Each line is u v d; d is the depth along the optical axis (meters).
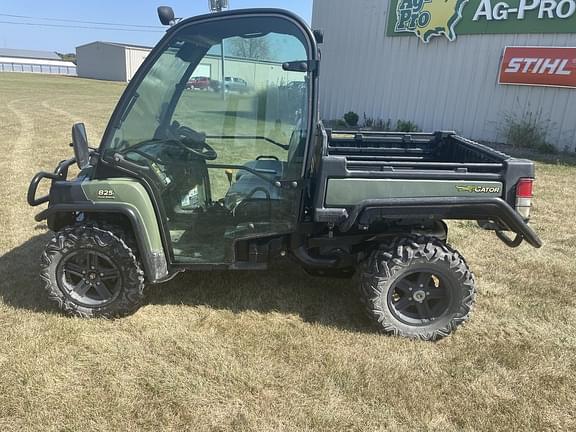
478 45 10.01
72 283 2.89
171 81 2.64
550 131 9.33
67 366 2.48
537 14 9.09
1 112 14.37
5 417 2.15
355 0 12.05
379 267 2.71
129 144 2.66
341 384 2.42
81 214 2.96
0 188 5.73
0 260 3.67
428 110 11.11
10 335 2.70
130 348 2.64
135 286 2.80
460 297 2.75
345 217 2.61
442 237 3.09
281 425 2.15
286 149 2.71
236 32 2.55
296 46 2.52
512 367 2.61
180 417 2.18
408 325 2.82
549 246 4.38
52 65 74.31
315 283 3.47
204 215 2.84
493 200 2.59
